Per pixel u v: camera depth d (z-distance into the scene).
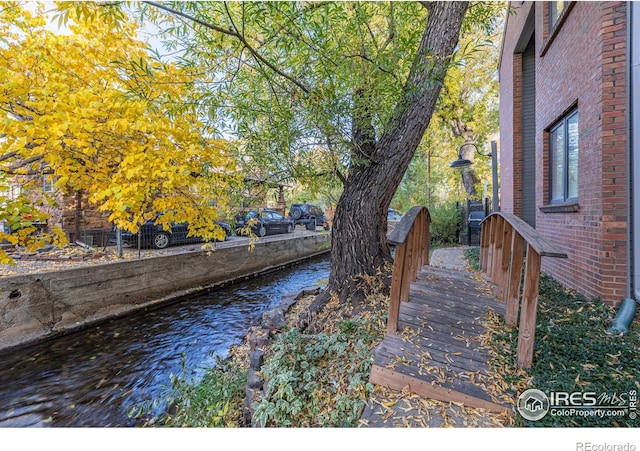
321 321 3.65
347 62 3.34
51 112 3.31
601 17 3.36
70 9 2.04
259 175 4.06
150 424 3.19
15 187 4.13
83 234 9.32
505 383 2.04
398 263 2.68
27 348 5.03
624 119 3.23
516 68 8.37
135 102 3.32
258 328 4.84
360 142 3.69
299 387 2.43
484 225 5.41
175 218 4.47
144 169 3.68
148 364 4.59
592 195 3.57
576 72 4.05
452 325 2.85
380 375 2.20
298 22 2.91
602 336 2.65
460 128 15.71
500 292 3.54
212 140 4.07
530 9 6.81
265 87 3.62
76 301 5.77
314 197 4.59
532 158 8.27
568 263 4.25
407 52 3.27
